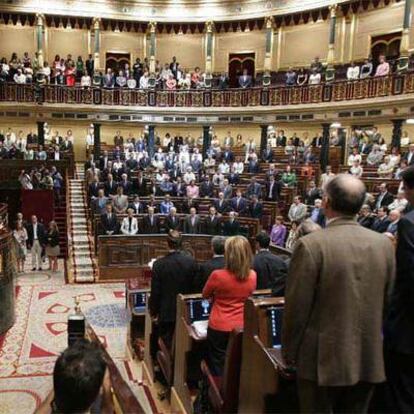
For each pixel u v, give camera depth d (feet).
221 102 64.39
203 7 70.18
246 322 9.93
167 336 15.40
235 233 37.29
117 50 74.84
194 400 12.59
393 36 60.34
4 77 62.34
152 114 65.98
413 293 7.04
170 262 15.06
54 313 28.22
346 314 6.67
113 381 7.46
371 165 46.70
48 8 69.31
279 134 65.62
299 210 35.73
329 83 55.72
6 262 25.07
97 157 62.23
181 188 45.34
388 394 7.70
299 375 7.02
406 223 7.20
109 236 36.17
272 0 66.03
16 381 19.38
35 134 67.87
